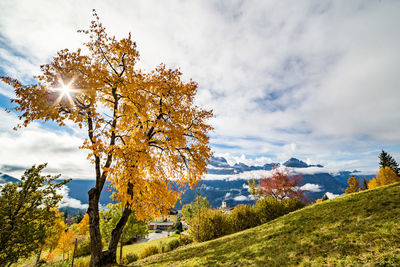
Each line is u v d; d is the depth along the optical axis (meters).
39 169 11.34
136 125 9.80
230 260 7.39
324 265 4.85
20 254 9.73
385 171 36.62
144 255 18.38
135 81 8.80
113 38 8.65
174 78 9.85
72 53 7.42
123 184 7.89
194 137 11.15
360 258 4.63
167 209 9.87
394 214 6.65
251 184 39.53
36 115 6.52
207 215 19.39
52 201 11.41
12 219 10.09
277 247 7.22
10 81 6.50
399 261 4.04
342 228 6.92
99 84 7.38
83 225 34.31
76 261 16.05
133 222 32.75
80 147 6.65
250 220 21.48
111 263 8.31
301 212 12.93
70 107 7.44
